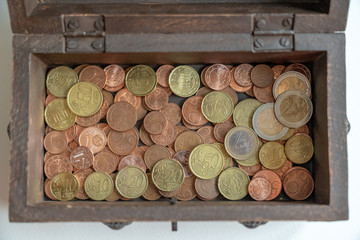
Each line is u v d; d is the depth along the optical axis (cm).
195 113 108
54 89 105
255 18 94
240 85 108
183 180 104
